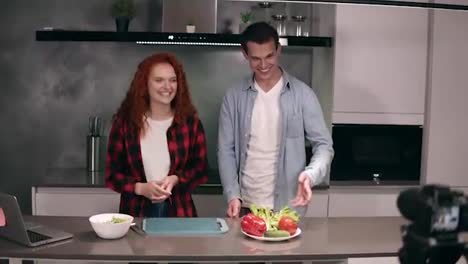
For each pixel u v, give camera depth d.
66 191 3.46
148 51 4.04
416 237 0.98
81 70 4.02
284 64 4.10
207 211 3.54
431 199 0.97
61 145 4.05
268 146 2.78
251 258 1.87
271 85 2.78
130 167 2.67
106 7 3.97
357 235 2.16
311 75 4.12
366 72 3.66
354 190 3.66
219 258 1.86
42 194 3.44
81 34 3.39
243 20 3.79
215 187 3.52
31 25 3.95
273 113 2.76
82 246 1.95
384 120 3.71
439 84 3.69
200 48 4.06
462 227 0.98
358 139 3.71
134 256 1.85
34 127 4.03
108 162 2.66
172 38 3.43
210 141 4.10
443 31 3.65
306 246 2.00
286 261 1.90
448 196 0.98
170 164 2.64
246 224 2.07
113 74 4.04
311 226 2.30
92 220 2.10
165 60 2.60
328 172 3.61
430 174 3.74
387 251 1.95
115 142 2.66
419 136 3.77
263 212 2.17
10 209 1.94
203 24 3.57
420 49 3.69
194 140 2.71
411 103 3.72
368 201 3.67
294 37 3.52
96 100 4.04
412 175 3.79
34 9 3.94
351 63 3.64
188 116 2.68
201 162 2.73
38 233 2.08
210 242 2.03
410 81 3.71
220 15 3.99
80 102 4.04
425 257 0.97
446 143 3.74
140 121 2.60
